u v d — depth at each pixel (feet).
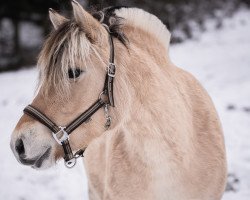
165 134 7.50
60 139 6.83
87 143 7.16
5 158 20.33
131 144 7.69
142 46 7.91
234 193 14.14
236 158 16.65
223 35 42.32
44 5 56.03
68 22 6.79
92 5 8.45
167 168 7.57
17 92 32.89
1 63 54.60
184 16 47.21
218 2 50.65
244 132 19.06
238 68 29.30
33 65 51.44
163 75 7.83
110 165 8.23
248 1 51.55
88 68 6.68
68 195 16.06
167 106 7.58
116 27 7.33
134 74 7.33
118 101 7.16
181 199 7.91
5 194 16.63
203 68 30.53
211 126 8.59
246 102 22.63
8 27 62.08
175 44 42.01
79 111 6.81
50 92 6.61
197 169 8.13
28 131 6.73
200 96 8.77
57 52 6.47
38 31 62.08
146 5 45.96
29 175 18.21
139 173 7.78
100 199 9.43
